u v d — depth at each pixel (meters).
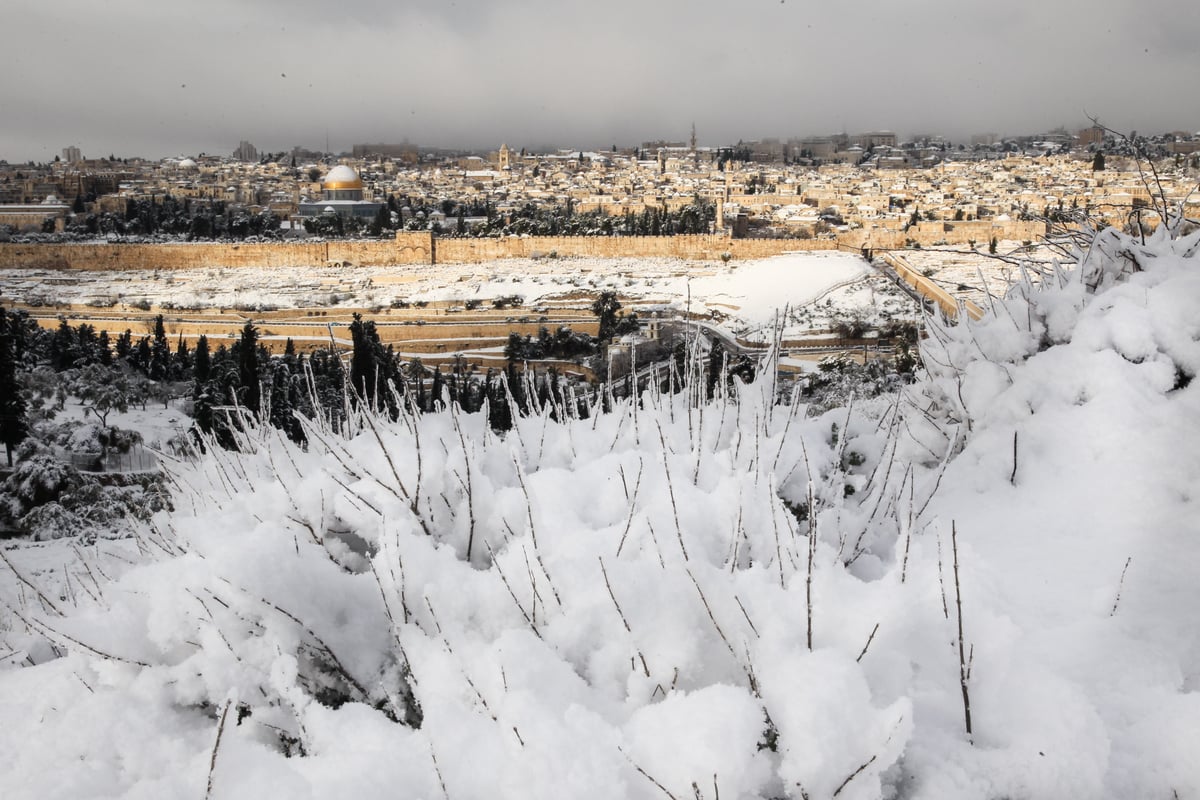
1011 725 2.15
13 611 3.12
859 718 2.02
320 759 2.21
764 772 2.02
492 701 2.29
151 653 2.64
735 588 2.47
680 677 2.35
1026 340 4.39
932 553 2.92
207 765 2.17
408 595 2.68
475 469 3.17
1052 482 3.43
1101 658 2.45
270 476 3.57
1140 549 2.92
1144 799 2.06
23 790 2.20
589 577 2.59
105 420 36.28
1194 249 4.52
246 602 2.53
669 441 3.64
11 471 25.91
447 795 2.08
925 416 4.41
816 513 3.03
